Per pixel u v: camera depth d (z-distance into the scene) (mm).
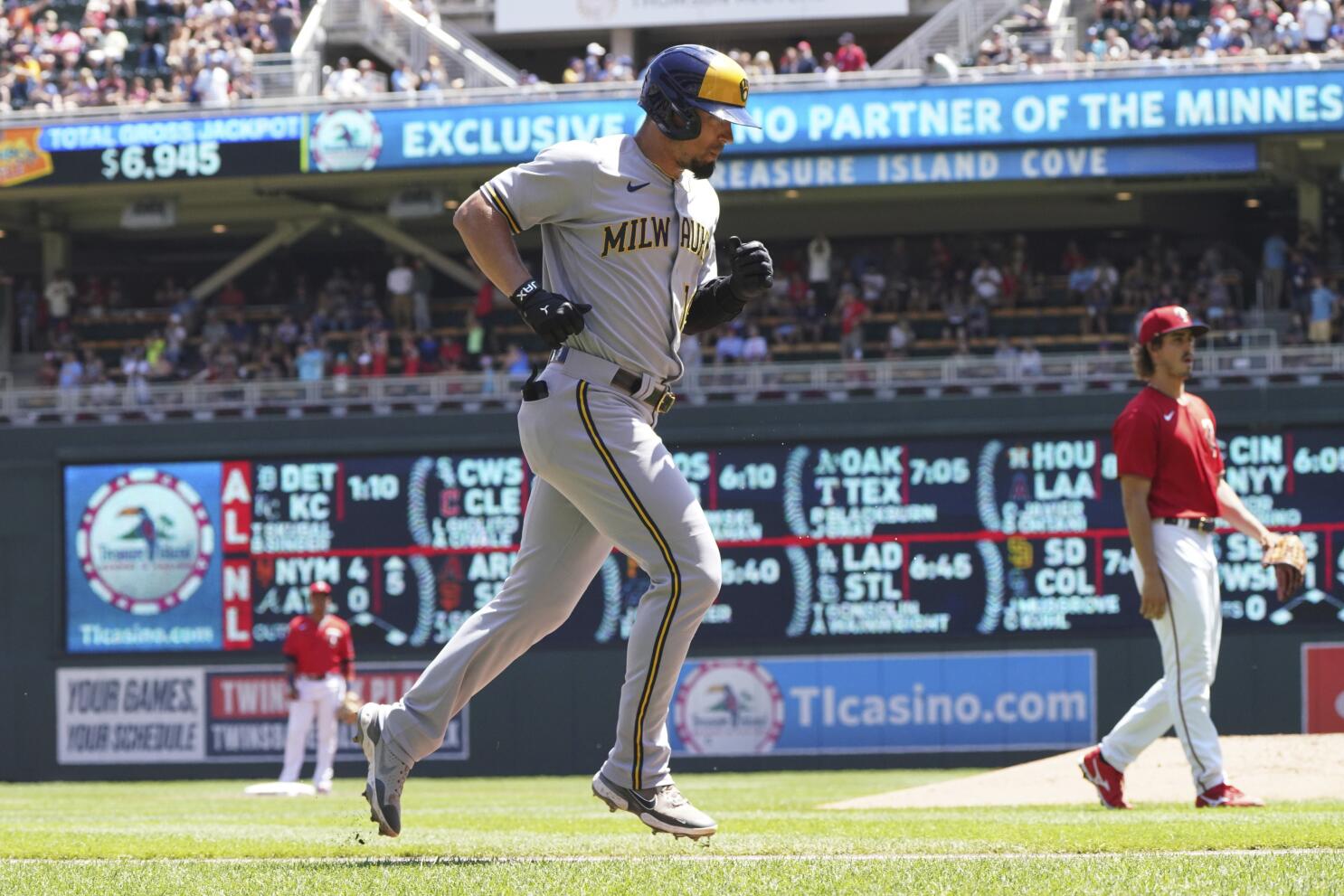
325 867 19266
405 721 20625
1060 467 79375
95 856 22500
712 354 93750
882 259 105312
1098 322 93312
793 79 88188
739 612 80938
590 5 107562
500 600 20719
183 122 90250
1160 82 84312
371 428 83562
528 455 19984
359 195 99250
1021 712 79188
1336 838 22234
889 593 80188
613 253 19547
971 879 17125
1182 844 21766
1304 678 77438
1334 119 83188
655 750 20094
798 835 24000
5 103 98750
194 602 83750
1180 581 31000
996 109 85375
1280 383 79000
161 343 98312
